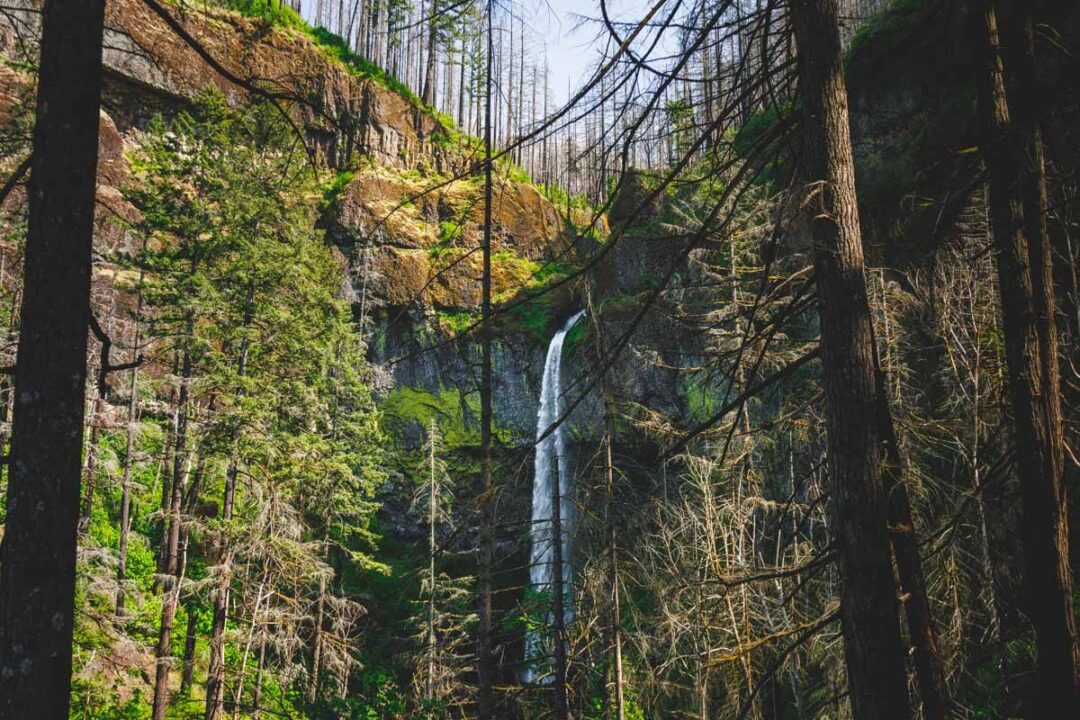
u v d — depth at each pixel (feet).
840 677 35.01
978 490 17.24
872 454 12.25
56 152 10.63
